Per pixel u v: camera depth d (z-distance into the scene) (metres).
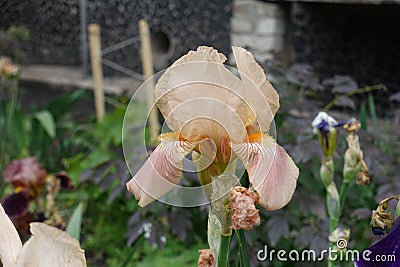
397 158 1.54
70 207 2.21
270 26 2.90
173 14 3.98
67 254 0.52
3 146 2.25
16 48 3.74
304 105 1.62
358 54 2.80
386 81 2.74
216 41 3.88
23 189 1.46
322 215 1.46
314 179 1.54
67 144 2.58
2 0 3.81
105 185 1.85
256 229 1.49
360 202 1.52
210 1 3.84
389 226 0.63
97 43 2.60
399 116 1.59
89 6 4.19
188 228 1.71
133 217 1.73
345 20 2.81
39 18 4.11
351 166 0.88
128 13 4.14
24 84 4.06
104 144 2.23
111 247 2.01
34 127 2.43
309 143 1.44
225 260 0.57
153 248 1.86
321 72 2.89
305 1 2.62
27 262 0.51
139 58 4.14
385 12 2.58
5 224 0.53
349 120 0.89
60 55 4.29
